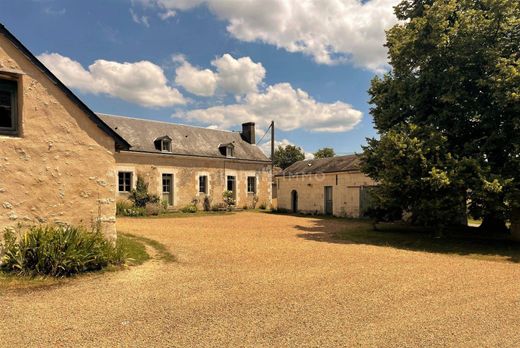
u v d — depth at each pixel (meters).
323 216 21.06
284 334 3.73
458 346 3.52
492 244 10.76
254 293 5.14
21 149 6.50
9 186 6.36
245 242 10.05
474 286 5.71
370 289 5.40
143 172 20.83
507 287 5.71
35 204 6.61
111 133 7.50
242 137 28.83
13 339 3.56
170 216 18.91
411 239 11.60
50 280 5.61
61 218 6.87
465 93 10.89
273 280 5.88
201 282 5.73
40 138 6.70
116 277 5.95
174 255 7.93
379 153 11.25
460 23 11.01
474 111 11.20
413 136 10.80
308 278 6.04
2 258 6.00
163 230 12.29
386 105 13.52
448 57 11.39
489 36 10.66
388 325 4.00
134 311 4.37
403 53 12.30
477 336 3.75
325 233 12.94
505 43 10.65
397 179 10.58
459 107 11.34
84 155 7.18
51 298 4.83
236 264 7.11
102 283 5.59
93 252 6.33
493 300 4.97
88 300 4.77
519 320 4.21
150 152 20.98
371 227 15.03
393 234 12.76
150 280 5.82
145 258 7.50
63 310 4.38
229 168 25.33
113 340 3.55
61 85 6.91
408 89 12.21
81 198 7.11
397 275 6.36
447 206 10.28
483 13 10.88
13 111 6.60
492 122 10.79
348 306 4.62
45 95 6.78
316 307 4.57
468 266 7.43
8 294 4.95
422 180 9.94
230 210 24.31
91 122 7.29
